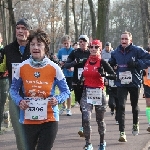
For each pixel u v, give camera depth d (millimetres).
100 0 20234
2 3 27062
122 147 8406
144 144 8711
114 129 10391
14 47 6234
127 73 8750
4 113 10250
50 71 5074
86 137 7703
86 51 9047
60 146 8383
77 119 12000
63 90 5199
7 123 10281
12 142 8695
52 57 7441
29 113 5082
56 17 46125
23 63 5102
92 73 7672
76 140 8992
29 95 5090
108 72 7715
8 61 6238
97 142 8836
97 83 7727
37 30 5102
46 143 5070
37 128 5137
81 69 8742
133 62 8672
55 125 5148
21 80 5160
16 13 48281
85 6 54375
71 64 8750
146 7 26141
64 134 9664
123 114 8820
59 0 42781
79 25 57844
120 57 8789
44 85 5059
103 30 20234
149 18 26156
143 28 26219
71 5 42875
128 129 10430
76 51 9055
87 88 7758
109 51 14695
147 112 10203
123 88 8820
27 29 6105
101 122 7875
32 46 5035
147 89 10281
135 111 9164
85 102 7762
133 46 8766
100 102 7734
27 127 5160
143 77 10344
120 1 72938
